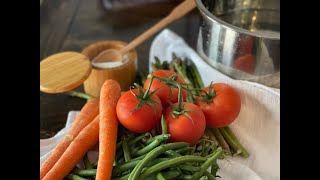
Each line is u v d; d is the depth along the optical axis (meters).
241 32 0.46
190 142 0.40
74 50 0.62
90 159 0.42
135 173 0.34
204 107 0.43
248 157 0.45
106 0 0.73
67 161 0.38
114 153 0.38
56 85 0.47
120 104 0.40
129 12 0.72
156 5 0.73
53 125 0.50
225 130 0.45
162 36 0.60
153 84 0.42
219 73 0.50
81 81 0.48
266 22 0.62
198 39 0.55
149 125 0.39
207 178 0.36
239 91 0.48
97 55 0.55
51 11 0.72
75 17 0.70
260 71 0.49
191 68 0.54
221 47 0.49
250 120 0.47
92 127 0.41
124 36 0.66
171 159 0.36
